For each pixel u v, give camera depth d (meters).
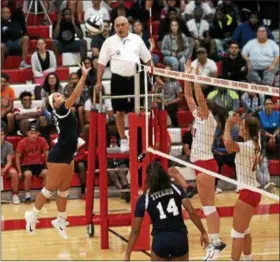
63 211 13.51
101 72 13.45
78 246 13.89
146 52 13.50
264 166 15.73
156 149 13.24
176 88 18.70
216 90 18.30
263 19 22.41
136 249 13.44
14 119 17.67
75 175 17.27
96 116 13.88
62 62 19.97
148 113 13.24
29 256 13.23
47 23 20.91
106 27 19.38
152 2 20.66
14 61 19.83
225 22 21.20
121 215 13.98
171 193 9.87
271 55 20.23
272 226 15.19
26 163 16.91
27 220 13.24
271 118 18.20
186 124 18.75
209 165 12.43
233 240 11.54
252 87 10.95
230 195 17.41
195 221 9.98
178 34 19.84
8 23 19.83
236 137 12.97
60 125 12.85
